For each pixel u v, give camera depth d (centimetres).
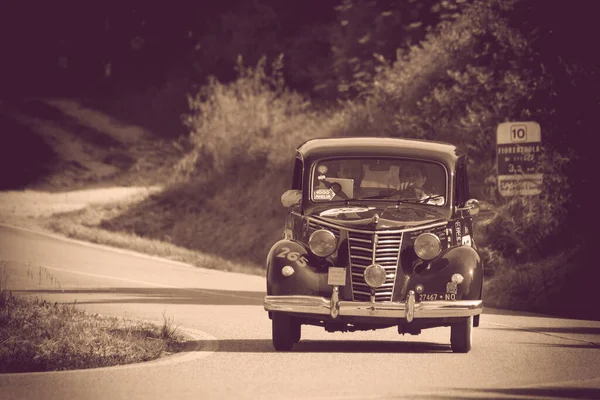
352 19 9800
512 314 3909
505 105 5906
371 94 8419
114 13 14175
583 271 4634
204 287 4803
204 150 9175
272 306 2748
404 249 2784
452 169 3011
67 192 11244
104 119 13612
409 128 6769
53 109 13462
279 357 2666
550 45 6103
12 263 5534
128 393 2116
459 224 2927
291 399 2048
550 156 5441
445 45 6962
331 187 3014
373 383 2252
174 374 2366
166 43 13838
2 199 10400
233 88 9212
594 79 5584
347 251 2781
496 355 2733
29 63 14375
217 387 2191
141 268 5666
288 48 11538
